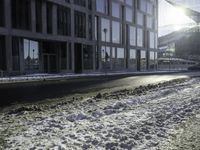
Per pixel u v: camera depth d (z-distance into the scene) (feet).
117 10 182.19
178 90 57.47
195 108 35.78
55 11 124.98
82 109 33.83
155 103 39.73
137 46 209.05
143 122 26.99
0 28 98.22
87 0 149.79
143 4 219.20
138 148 19.72
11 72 102.06
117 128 24.25
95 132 22.97
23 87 61.82
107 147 19.48
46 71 123.54
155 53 242.37
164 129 24.97
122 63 187.83
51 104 38.78
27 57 112.06
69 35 134.82
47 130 23.39
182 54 349.20
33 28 112.57
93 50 154.92
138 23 211.00
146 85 69.00
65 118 28.04
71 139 20.92
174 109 34.53
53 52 127.95
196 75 123.75
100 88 62.03
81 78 98.32
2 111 33.35
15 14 104.53
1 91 53.36
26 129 23.81
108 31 171.53
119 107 35.55
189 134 23.73
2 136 21.66
